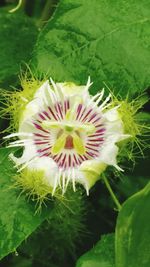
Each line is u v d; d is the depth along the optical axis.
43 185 0.25
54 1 0.31
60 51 0.26
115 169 0.26
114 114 0.25
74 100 0.25
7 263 0.31
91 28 0.26
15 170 0.26
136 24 0.26
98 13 0.26
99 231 0.31
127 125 0.25
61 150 0.25
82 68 0.26
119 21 0.26
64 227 0.29
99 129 0.25
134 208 0.22
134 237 0.23
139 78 0.26
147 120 0.27
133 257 0.23
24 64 0.29
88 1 0.27
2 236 0.25
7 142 0.27
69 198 0.26
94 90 0.26
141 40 0.26
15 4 0.34
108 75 0.26
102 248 0.25
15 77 0.29
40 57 0.26
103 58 0.26
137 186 0.32
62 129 0.26
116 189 0.32
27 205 0.25
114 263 0.25
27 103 0.25
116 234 0.22
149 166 0.28
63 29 0.26
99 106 0.25
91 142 0.25
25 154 0.25
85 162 0.24
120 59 0.26
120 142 0.25
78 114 0.26
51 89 0.25
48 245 0.30
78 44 0.26
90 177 0.24
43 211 0.25
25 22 0.31
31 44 0.30
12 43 0.30
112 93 0.25
